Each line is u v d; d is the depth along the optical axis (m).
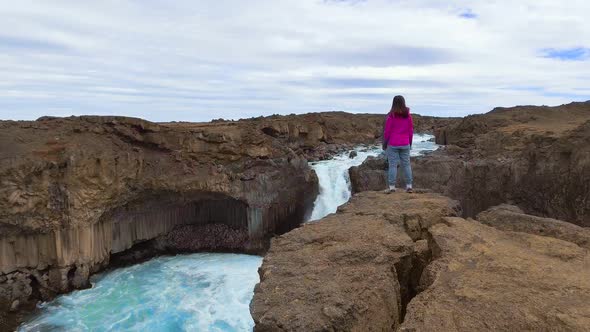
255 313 5.54
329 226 8.51
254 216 25.98
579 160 20.86
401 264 7.02
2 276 18.06
